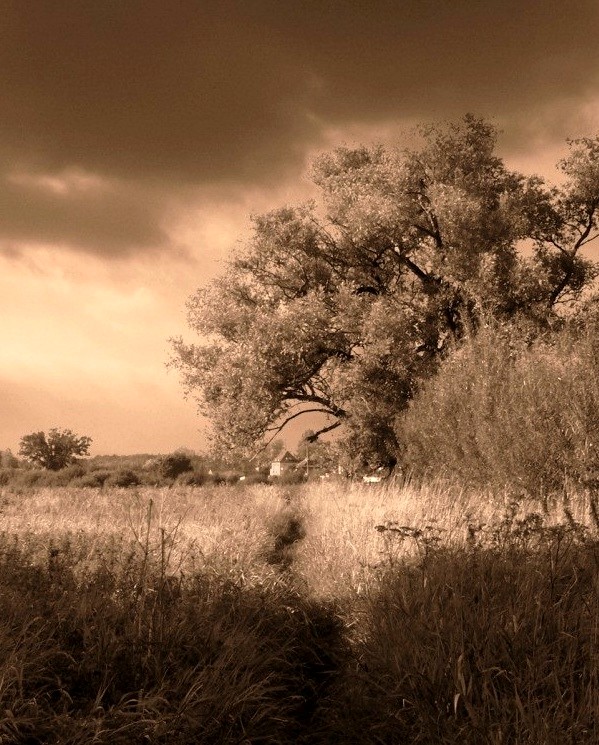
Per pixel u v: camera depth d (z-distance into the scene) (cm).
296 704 541
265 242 3019
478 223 2597
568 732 388
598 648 466
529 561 646
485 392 1572
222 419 2855
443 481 1634
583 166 2881
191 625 579
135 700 445
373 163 3045
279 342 2714
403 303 2756
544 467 1322
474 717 410
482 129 2897
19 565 695
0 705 416
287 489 2814
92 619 560
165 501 2056
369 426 2588
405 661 511
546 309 2533
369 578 779
